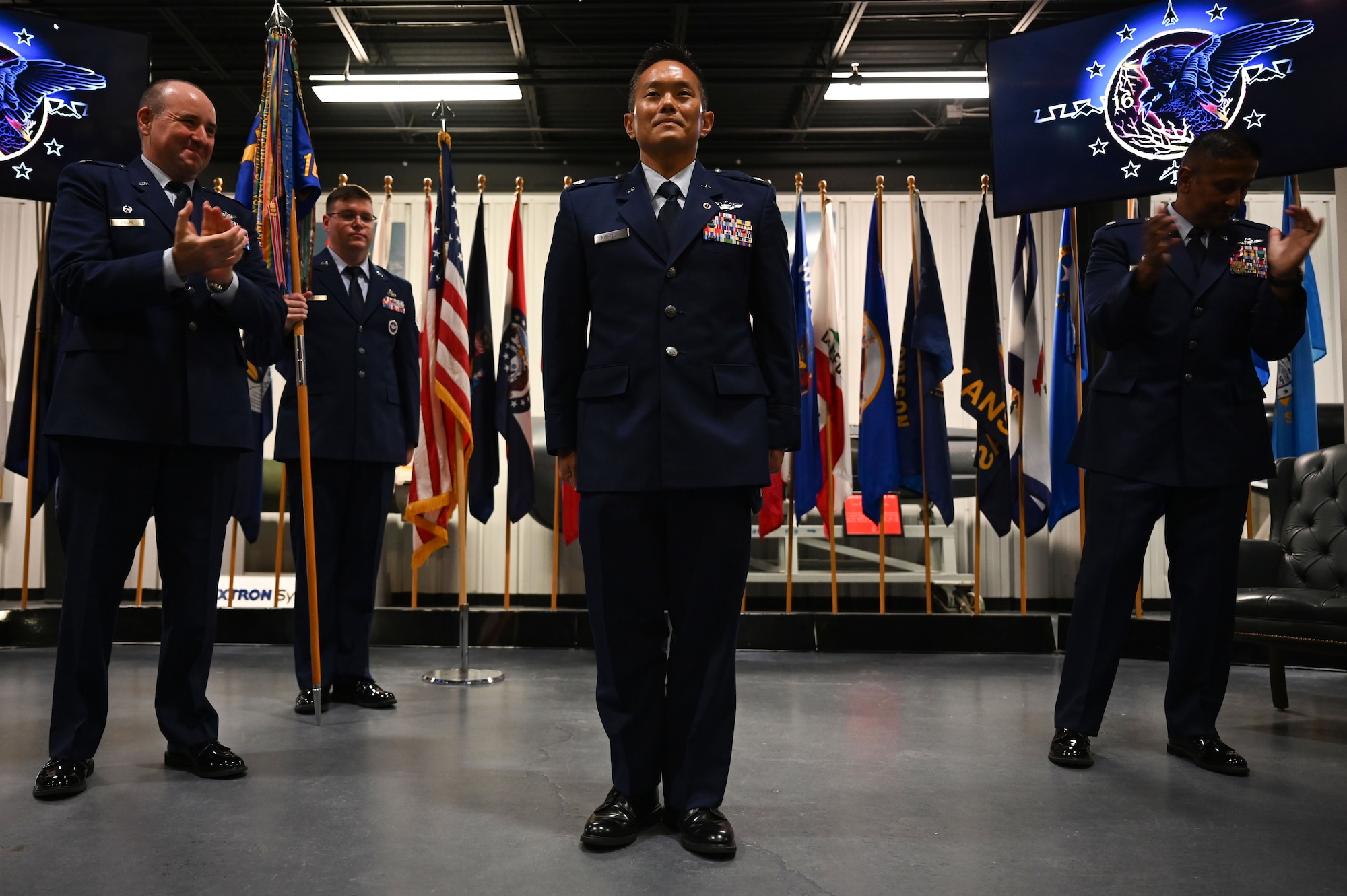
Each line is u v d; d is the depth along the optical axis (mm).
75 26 3871
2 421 5195
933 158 8297
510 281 5137
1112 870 1692
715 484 1800
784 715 3170
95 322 2193
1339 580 3355
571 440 1965
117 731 2785
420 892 1559
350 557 3359
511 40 7066
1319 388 7223
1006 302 7438
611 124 8219
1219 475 2469
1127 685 3816
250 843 1797
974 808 2074
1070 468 5086
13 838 1816
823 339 5203
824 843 1825
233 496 2436
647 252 1879
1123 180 3766
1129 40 3756
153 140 2344
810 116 7727
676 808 1883
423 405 4195
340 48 7316
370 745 2666
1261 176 3506
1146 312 2525
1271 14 3496
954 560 6695
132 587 6969
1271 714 3250
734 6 6668
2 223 7344
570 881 1614
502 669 4227
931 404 5086
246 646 4840
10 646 4672
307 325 3357
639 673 1901
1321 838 1881
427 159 8297
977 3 6668
